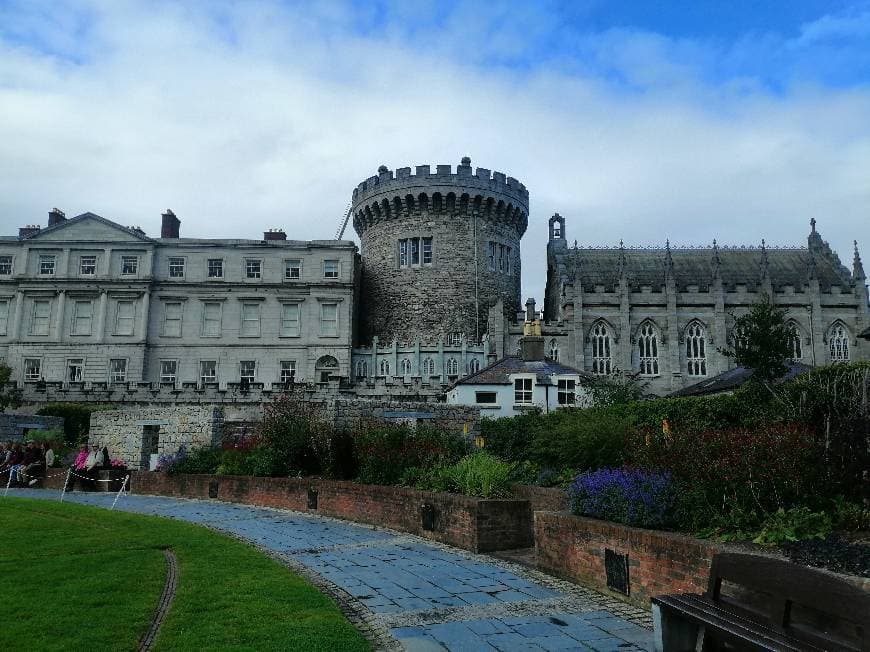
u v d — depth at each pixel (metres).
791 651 4.34
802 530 8.13
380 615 8.50
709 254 71.50
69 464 28.41
